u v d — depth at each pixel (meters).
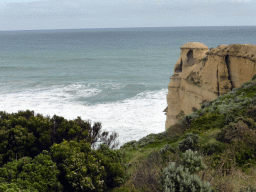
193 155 7.32
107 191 8.20
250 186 6.51
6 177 7.41
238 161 9.05
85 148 9.92
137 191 7.53
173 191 5.78
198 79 24.56
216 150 10.46
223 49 21.20
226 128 11.40
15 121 11.25
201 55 25.23
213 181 7.08
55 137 11.39
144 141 15.92
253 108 12.73
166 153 11.09
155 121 33.41
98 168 8.54
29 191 6.59
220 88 21.34
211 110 15.88
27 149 10.10
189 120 15.64
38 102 41.44
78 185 7.75
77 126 12.14
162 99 44.38
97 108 38.84
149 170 8.11
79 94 47.97
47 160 8.16
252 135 10.18
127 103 41.91
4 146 9.67
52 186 7.41
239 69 20.06
